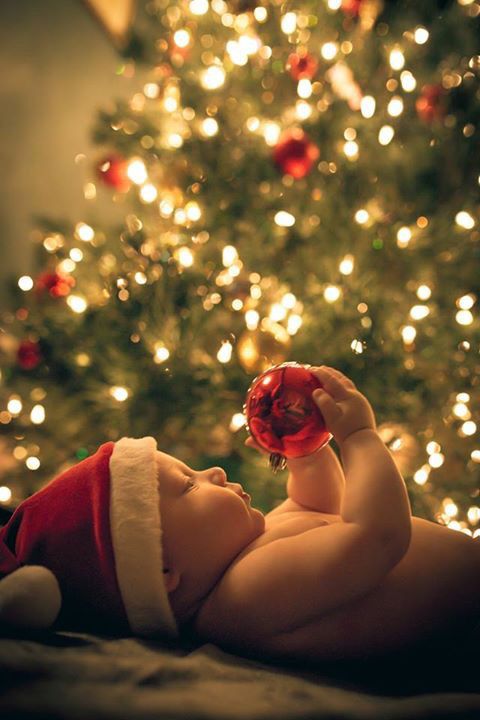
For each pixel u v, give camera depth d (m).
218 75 1.62
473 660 0.87
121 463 0.88
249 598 0.83
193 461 1.57
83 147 2.78
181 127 1.75
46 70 2.59
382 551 0.82
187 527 0.86
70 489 0.88
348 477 0.86
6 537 0.90
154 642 0.84
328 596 0.82
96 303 1.57
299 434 0.89
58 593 0.81
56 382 1.60
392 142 1.67
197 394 1.47
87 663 0.73
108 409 1.55
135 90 2.93
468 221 1.47
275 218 1.54
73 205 2.73
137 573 0.84
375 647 0.84
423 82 1.79
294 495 1.00
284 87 1.78
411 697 0.80
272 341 1.25
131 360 1.49
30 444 1.67
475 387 1.46
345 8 1.61
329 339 1.42
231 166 1.71
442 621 0.85
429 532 0.89
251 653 0.85
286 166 1.39
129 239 1.55
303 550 0.83
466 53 1.83
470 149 1.70
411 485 1.33
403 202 1.70
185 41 1.71
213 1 1.82
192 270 1.54
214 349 1.48
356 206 1.63
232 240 1.65
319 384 0.90
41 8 2.53
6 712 0.65
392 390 1.39
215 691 0.73
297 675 0.81
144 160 1.75
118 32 2.69
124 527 0.85
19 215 2.50
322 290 1.49
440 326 1.46
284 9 1.75
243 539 0.87
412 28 1.84
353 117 1.65
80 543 0.85
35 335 1.60
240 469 1.49
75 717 0.65
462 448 1.44
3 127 2.42
